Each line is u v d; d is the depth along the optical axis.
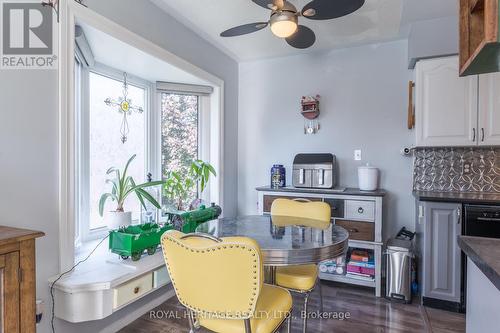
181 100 3.20
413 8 2.32
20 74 1.48
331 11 1.70
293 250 1.38
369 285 2.63
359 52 3.08
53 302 1.59
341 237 1.61
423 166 2.85
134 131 2.83
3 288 0.99
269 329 1.25
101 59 2.35
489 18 0.79
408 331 2.03
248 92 3.60
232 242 1.08
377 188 2.92
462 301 2.26
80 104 2.29
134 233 1.97
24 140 1.49
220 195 3.28
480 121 2.43
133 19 2.08
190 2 2.25
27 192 1.50
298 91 3.35
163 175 3.08
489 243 1.06
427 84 2.59
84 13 1.73
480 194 2.49
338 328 2.07
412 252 2.52
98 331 1.93
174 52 2.51
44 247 1.57
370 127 3.04
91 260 1.92
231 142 3.50
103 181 2.52
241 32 2.04
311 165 3.00
